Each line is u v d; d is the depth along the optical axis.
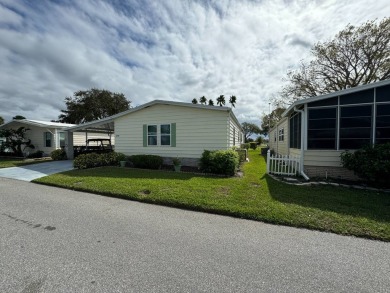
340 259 2.54
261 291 1.98
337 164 7.23
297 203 4.55
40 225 3.53
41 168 10.42
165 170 9.24
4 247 2.77
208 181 6.72
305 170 7.64
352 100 6.99
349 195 5.20
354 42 17.16
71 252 2.66
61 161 13.68
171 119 10.52
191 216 4.05
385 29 15.77
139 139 11.36
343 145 7.13
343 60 17.97
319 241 3.02
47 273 2.22
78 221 3.72
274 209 4.15
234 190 5.59
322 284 2.08
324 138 7.37
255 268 2.35
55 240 2.98
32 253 2.62
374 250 2.76
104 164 10.66
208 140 9.84
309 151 7.57
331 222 3.58
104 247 2.80
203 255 2.62
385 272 2.28
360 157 6.14
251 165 11.44
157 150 10.92
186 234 3.23
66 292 1.94
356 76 17.77
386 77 16.42
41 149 17.73
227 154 7.94
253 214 3.96
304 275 2.22
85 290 1.97
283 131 14.33
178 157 10.44
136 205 4.73
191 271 2.28
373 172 5.78
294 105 7.82
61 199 5.18
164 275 2.21
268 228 3.49
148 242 2.95
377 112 6.73
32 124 16.56
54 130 16.80
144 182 6.51
